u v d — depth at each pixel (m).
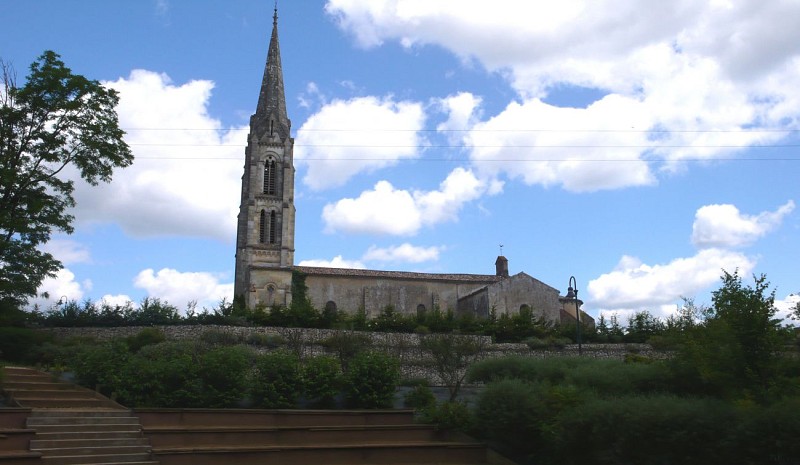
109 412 21.77
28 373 27.39
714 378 19.56
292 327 50.50
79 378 26.12
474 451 22.31
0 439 18.22
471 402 27.28
